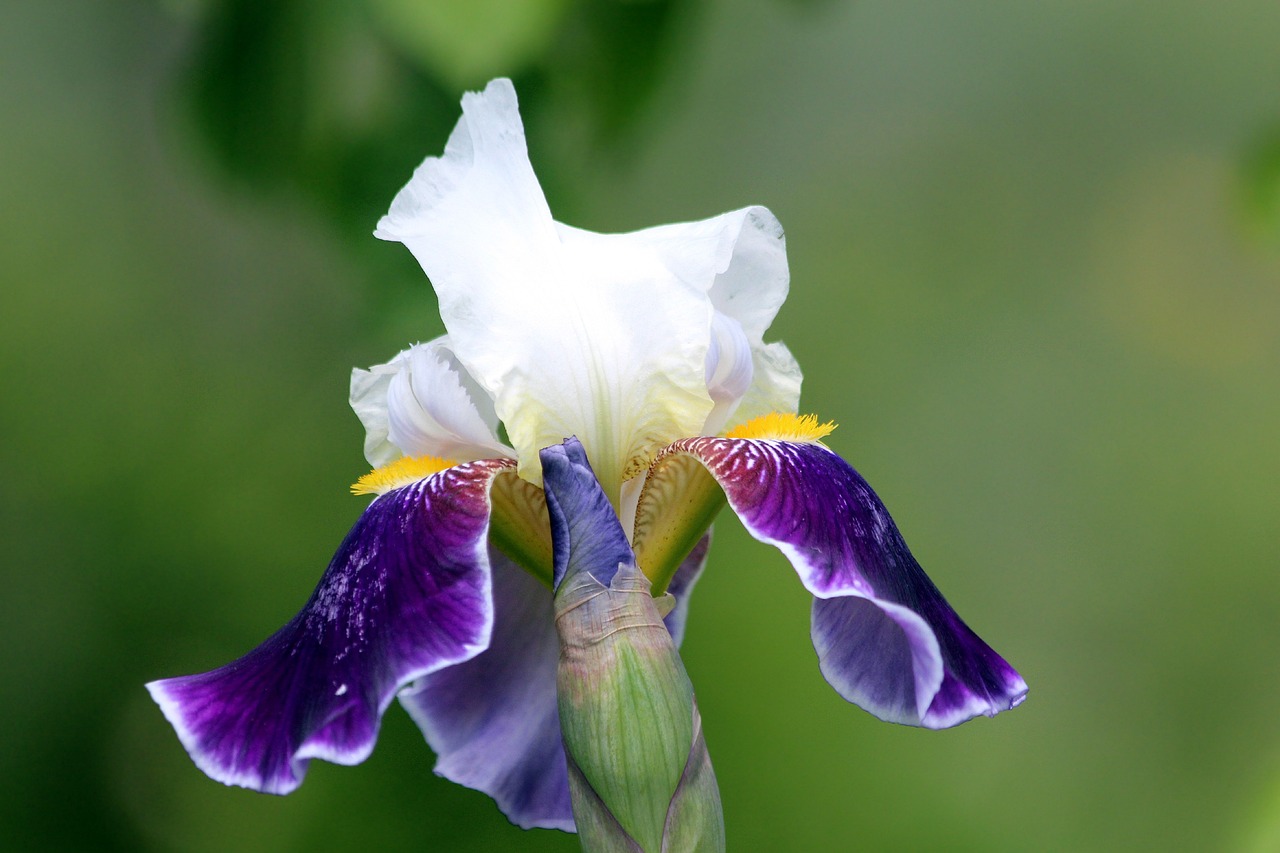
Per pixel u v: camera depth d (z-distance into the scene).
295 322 1.25
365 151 0.75
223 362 1.25
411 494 0.66
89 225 1.27
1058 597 1.37
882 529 0.67
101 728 1.12
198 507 1.18
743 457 0.66
